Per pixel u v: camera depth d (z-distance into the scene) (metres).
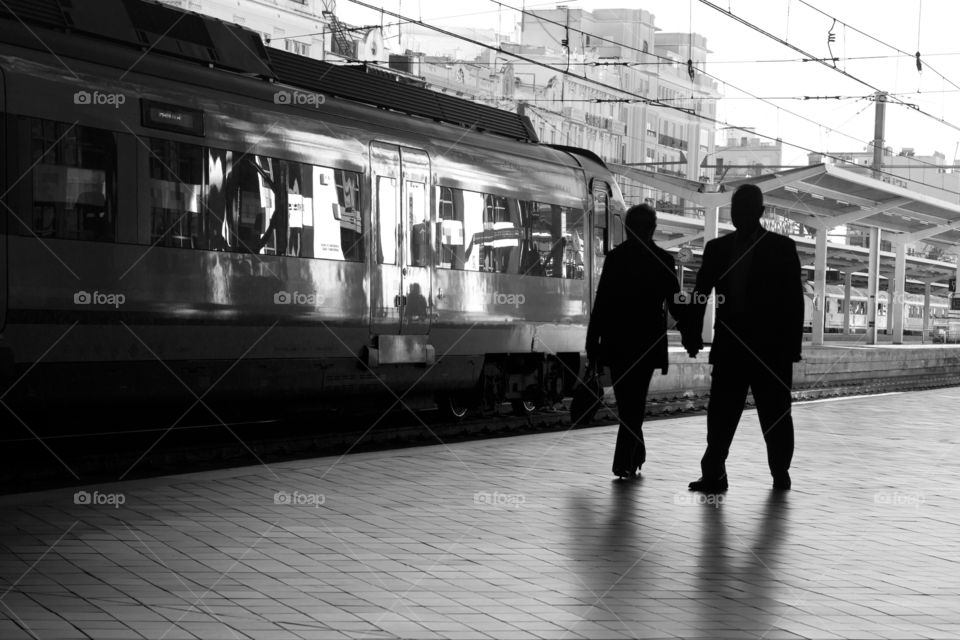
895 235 55.25
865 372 35.50
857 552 7.53
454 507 8.62
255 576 6.35
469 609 5.82
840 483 10.51
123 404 11.25
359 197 13.88
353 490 9.20
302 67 13.73
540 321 17.30
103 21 11.15
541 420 16.80
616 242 19.36
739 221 9.80
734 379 9.78
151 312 11.30
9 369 10.09
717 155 122.38
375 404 14.87
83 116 10.65
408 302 14.65
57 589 5.94
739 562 7.08
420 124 15.17
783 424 9.94
